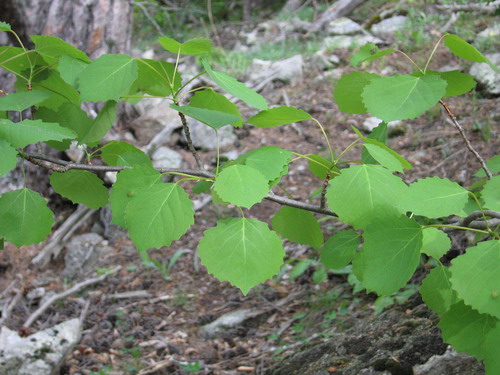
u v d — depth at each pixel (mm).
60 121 1677
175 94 1479
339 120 6969
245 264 1174
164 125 6688
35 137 1270
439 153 5922
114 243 5852
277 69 8164
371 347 3135
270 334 4445
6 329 4414
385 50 1435
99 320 4859
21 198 1402
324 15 9984
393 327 3199
